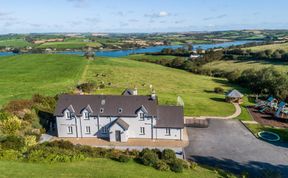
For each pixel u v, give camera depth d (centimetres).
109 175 3138
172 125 5200
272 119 6588
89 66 13425
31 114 5766
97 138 5375
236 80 12025
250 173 3991
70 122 5388
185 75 13675
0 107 5984
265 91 9319
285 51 16625
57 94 7694
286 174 3959
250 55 17912
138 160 3806
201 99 8519
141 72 13038
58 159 3553
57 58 14875
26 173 3011
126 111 5291
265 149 4841
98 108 5372
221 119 6556
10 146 3912
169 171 3500
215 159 4459
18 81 9594
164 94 9019
